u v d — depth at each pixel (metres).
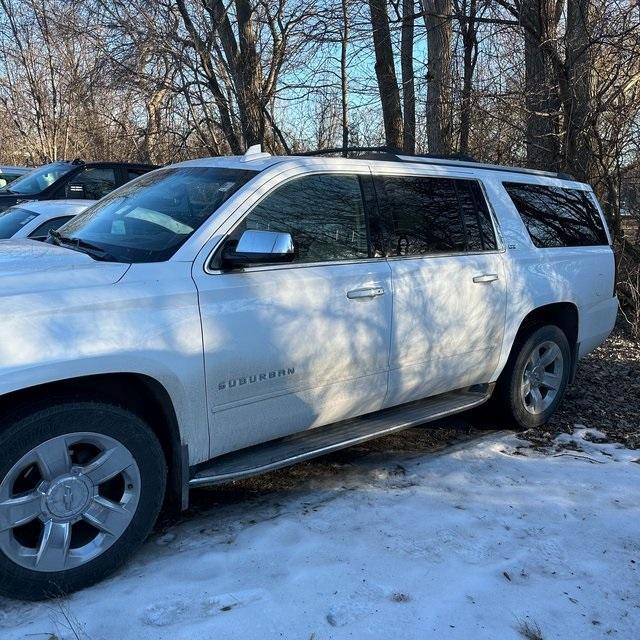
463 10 9.86
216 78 11.69
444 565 3.10
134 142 13.35
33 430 2.64
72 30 11.44
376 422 4.02
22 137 21.27
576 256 5.16
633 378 6.38
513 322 4.63
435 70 9.50
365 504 3.70
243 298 3.25
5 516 2.62
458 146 9.36
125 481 2.95
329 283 3.58
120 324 2.86
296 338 3.43
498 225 4.64
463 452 4.52
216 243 3.24
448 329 4.20
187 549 3.22
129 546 2.97
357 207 3.87
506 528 3.47
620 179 8.19
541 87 8.43
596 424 5.19
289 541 3.29
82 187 9.75
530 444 4.75
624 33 7.33
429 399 4.50
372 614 2.73
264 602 2.79
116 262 3.13
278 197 3.53
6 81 19.78
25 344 2.62
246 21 11.33
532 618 2.76
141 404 3.10
